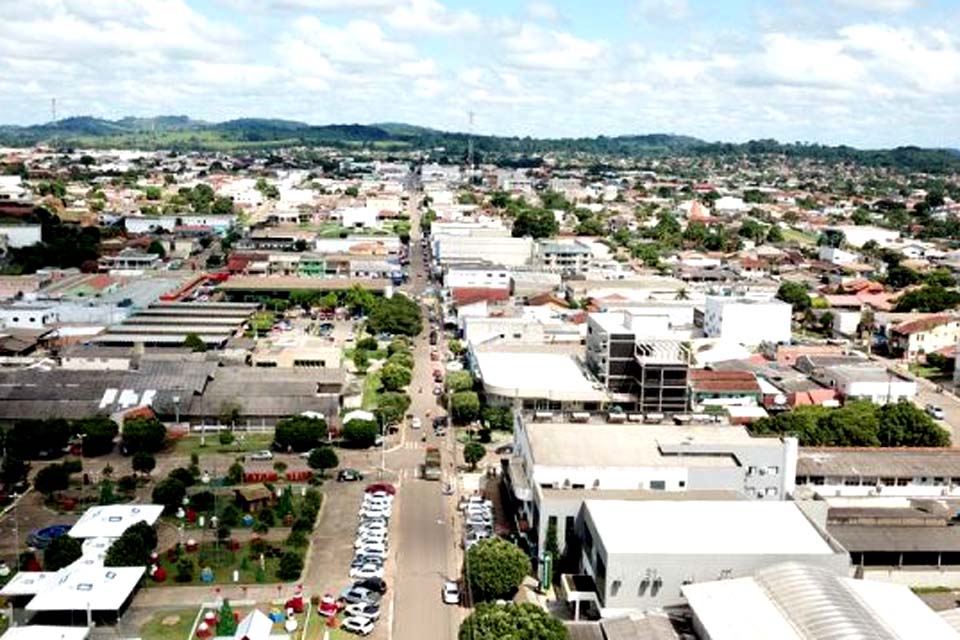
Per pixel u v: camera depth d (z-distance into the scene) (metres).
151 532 98.56
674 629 78.50
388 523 110.94
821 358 184.38
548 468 104.62
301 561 98.06
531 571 100.69
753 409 155.88
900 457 126.62
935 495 121.94
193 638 83.50
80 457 131.38
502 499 119.25
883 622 76.12
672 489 106.62
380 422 143.12
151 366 156.25
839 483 122.44
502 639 73.81
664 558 84.94
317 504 113.81
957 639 74.69
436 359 192.62
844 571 86.44
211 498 113.06
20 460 121.75
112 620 86.00
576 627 79.56
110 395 145.88
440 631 86.69
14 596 89.12
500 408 149.00
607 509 94.50
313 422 135.62
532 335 192.12
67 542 95.00
